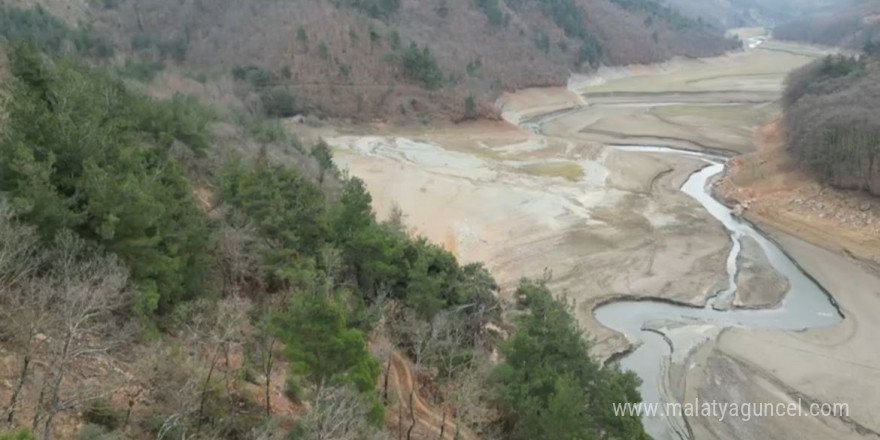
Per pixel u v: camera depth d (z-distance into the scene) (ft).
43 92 109.40
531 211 237.66
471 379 94.38
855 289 188.75
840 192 237.66
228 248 107.45
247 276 108.17
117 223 83.30
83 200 85.56
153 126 147.54
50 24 329.93
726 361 152.76
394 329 114.11
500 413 98.07
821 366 150.82
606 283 188.96
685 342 160.86
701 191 276.62
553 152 325.42
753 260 207.92
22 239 73.05
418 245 136.15
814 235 222.69
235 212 118.32
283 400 83.05
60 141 88.84
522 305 125.90
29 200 76.43
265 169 139.44
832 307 181.47
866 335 164.86
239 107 301.02
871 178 226.79
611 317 173.88
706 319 173.37
